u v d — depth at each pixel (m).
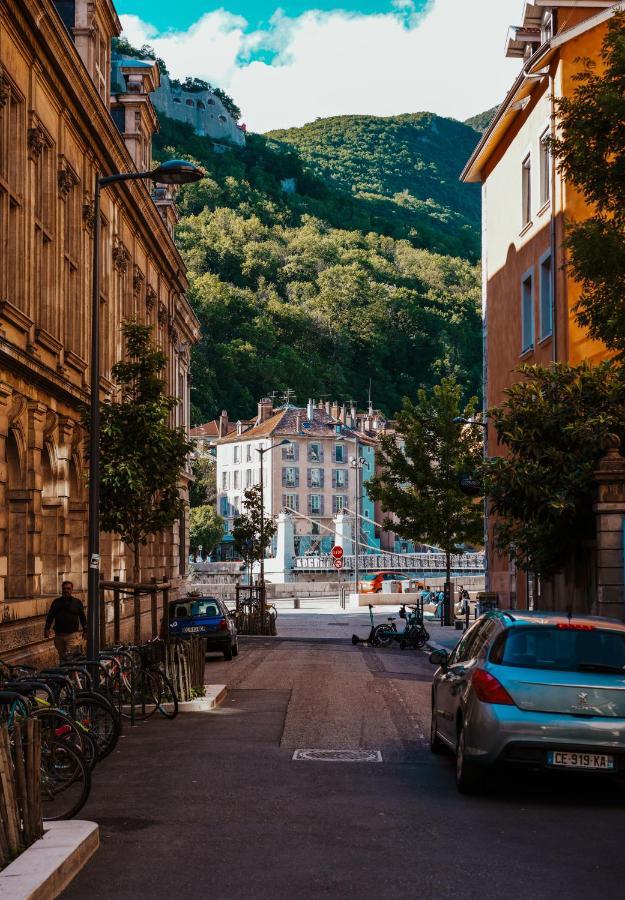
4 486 20.75
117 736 12.51
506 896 7.10
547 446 22.17
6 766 7.45
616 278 17.08
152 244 39.75
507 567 34.56
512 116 33.28
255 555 51.97
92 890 7.19
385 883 7.38
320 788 10.94
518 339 33.16
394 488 49.69
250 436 129.50
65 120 25.94
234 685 22.33
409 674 25.64
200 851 8.27
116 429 22.44
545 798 10.59
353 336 183.00
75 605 19.98
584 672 10.44
